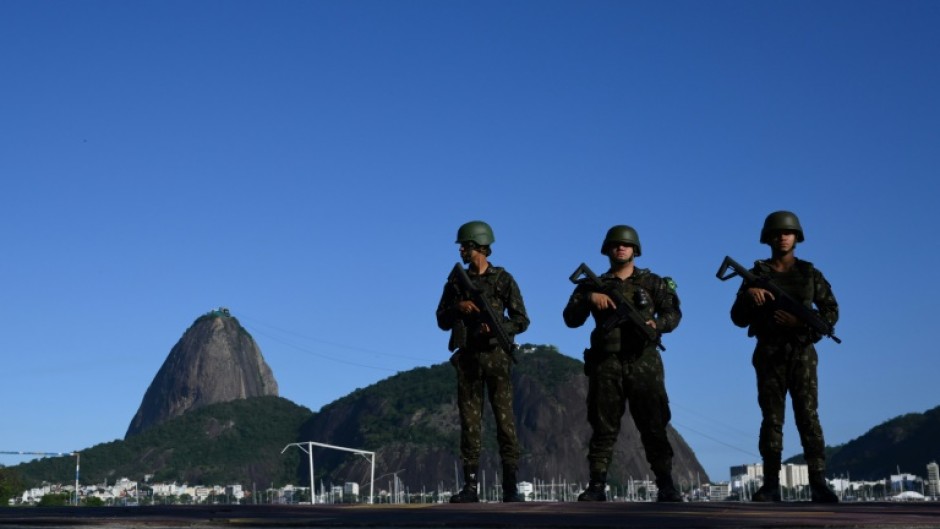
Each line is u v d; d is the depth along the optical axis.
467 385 11.26
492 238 11.50
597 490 10.58
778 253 10.52
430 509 7.34
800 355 10.22
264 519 6.46
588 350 10.77
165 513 7.39
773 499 10.28
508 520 6.05
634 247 10.86
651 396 10.49
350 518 6.45
